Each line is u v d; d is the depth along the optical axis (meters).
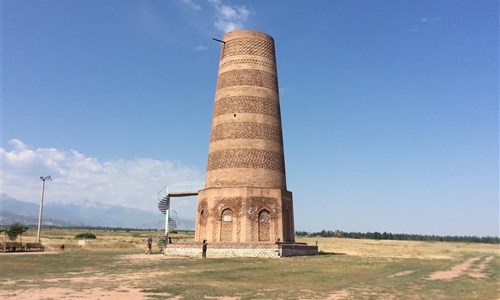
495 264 41.47
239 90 48.88
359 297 17.95
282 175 49.03
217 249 41.78
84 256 41.56
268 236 45.06
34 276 24.16
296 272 27.48
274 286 20.80
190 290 18.86
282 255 41.09
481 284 23.70
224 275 25.17
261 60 50.38
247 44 50.34
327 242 121.25
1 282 21.23
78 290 18.61
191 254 42.59
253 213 44.75
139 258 38.78
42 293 17.66
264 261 35.91
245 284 21.31
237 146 47.19
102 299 16.34
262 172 46.88
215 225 45.22
